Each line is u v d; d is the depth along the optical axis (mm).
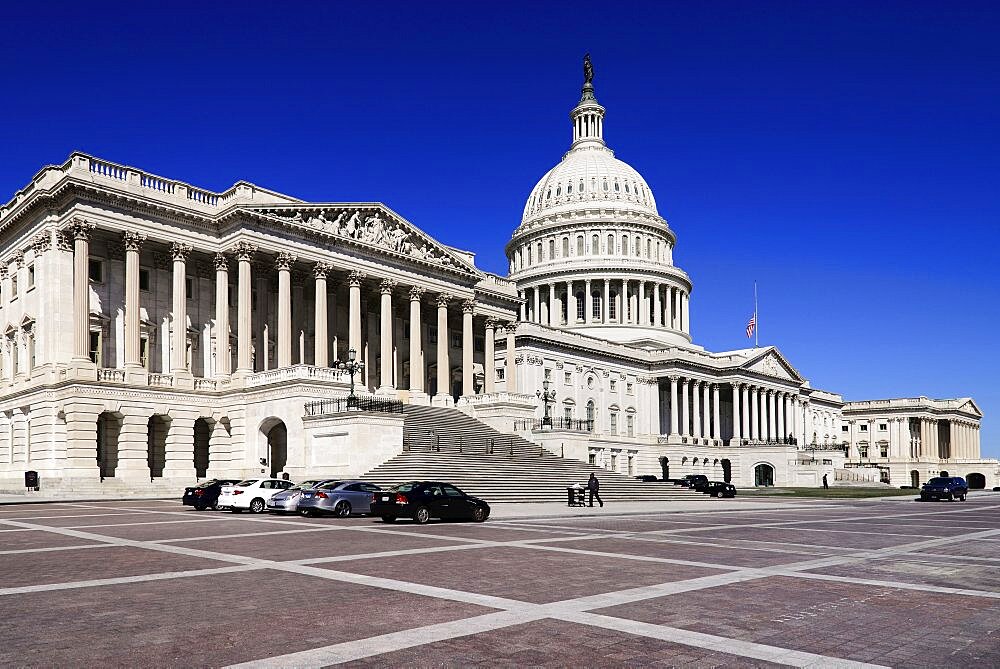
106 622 14586
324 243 73625
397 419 58781
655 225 156875
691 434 144000
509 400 83250
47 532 31375
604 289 150500
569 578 19656
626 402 127938
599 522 39250
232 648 12750
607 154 168875
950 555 25719
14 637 13500
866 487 127625
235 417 66125
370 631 13867
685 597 17141
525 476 60688
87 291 61844
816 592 17969
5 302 71062
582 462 70125
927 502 72562
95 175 63062
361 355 82250
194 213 67562
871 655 12594
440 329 84875
